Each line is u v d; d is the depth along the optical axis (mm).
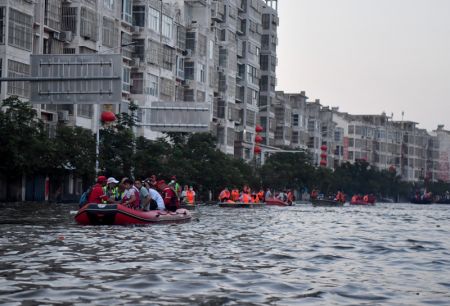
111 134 60156
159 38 80062
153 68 78688
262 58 126312
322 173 123375
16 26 55469
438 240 28453
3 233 25312
